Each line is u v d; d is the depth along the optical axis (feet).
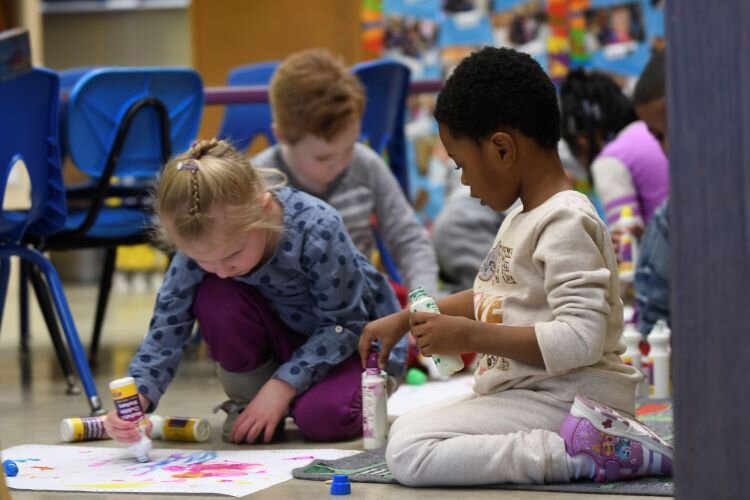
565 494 5.77
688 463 4.53
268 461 6.89
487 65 6.19
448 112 6.26
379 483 6.15
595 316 5.82
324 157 10.25
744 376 4.41
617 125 13.23
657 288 10.19
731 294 4.42
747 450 4.41
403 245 11.08
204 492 5.94
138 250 27.89
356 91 10.37
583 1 19.97
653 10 19.45
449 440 6.00
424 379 10.36
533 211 6.19
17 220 9.57
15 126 9.16
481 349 5.94
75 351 9.17
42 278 10.61
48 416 9.04
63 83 14.32
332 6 21.95
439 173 21.22
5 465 6.53
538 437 5.98
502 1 20.61
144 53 28.91
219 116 22.30
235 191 6.95
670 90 4.50
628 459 5.98
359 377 7.77
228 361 7.90
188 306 7.82
